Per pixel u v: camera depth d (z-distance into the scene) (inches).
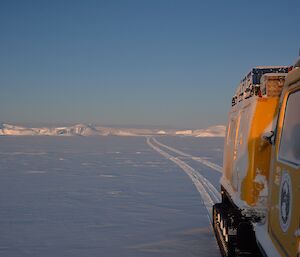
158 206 354.9
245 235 150.6
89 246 234.5
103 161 840.3
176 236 254.7
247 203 139.6
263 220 137.5
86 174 600.4
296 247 90.1
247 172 140.6
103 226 281.3
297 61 99.7
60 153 1109.7
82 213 324.5
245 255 150.6
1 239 249.6
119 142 2122.3
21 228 276.2
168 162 823.1
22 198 392.5
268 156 137.9
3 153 1096.8
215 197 401.7
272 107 138.8
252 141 139.3
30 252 224.2
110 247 232.4
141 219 303.0
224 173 229.5
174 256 215.8
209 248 229.0
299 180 89.7
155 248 230.1
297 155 95.7
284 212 103.2
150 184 495.2
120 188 459.5
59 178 550.9
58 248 231.0
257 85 145.0
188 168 696.4
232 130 197.0
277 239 110.7
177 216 313.4
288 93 112.0
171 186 477.4
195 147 1566.2
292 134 102.8
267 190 137.4
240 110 173.9
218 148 1489.9
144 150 1299.2
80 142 2079.2
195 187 469.4
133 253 221.1
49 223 290.0
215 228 240.4
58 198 392.5
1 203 366.3
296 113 101.0
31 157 948.6
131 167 711.1
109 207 348.8
